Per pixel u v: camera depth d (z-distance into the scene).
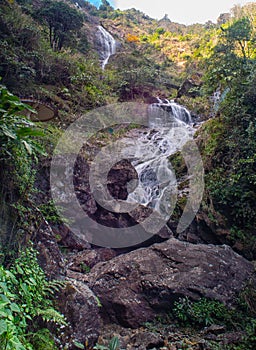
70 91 9.12
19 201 2.90
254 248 5.50
